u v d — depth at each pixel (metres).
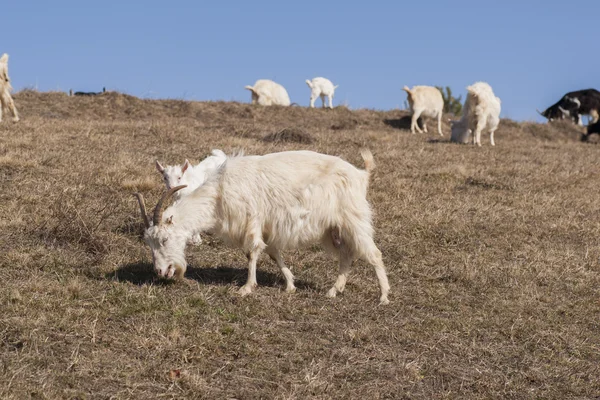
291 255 8.87
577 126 28.61
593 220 11.28
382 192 11.94
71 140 14.52
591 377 6.00
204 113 23.12
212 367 5.57
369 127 23.84
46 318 6.10
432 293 7.81
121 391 5.03
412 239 9.66
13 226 8.69
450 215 10.72
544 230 10.53
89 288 7.08
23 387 4.89
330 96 26.42
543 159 17.36
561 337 6.80
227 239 7.48
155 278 7.57
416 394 5.46
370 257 7.29
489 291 8.02
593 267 9.02
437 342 6.45
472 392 5.59
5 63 16.91
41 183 10.66
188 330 6.18
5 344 5.59
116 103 22.70
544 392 5.68
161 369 5.42
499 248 9.64
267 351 5.96
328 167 7.23
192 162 13.00
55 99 22.50
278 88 27.64
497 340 6.66
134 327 6.11
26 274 7.35
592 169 16.16
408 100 23.14
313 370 5.63
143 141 15.15
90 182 10.97
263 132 18.61
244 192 7.18
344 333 6.47
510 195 12.70
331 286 7.92
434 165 14.95
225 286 7.50
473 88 19.94
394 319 6.96
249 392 5.23
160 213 7.07
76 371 5.26
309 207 7.13
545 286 8.32
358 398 5.29
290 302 7.18
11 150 12.70
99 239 8.49
